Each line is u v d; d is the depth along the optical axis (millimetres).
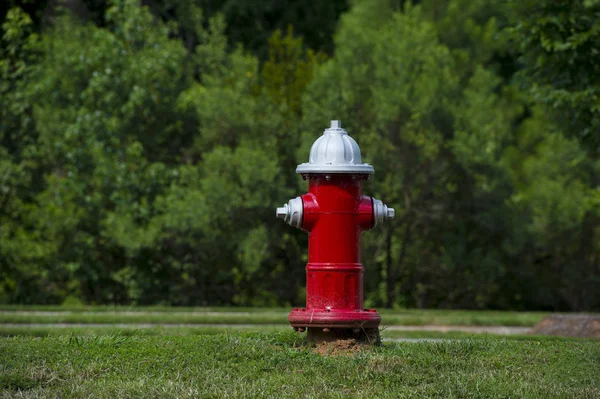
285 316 16344
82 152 24094
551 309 28359
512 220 25641
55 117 24516
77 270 24297
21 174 24781
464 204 25609
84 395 6652
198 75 29734
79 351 8102
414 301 26922
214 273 25328
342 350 8312
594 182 27922
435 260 25797
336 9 34094
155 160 25812
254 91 26609
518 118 33625
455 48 29859
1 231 24375
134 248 23156
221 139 25547
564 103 17719
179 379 7168
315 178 8602
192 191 23844
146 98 24703
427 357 8102
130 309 18531
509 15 19250
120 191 23953
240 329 12562
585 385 7316
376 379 7273
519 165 28531
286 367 7684
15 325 14312
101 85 24438
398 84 24609
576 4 17484
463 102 25922
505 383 7223
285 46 27344
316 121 25031
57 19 27312
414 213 25688
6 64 25516
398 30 26125
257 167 23750
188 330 12359
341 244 8516
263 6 31484
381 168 24859
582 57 17297
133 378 7250
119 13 26078
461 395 6836
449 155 25234
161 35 26656
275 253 25641
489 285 26031
